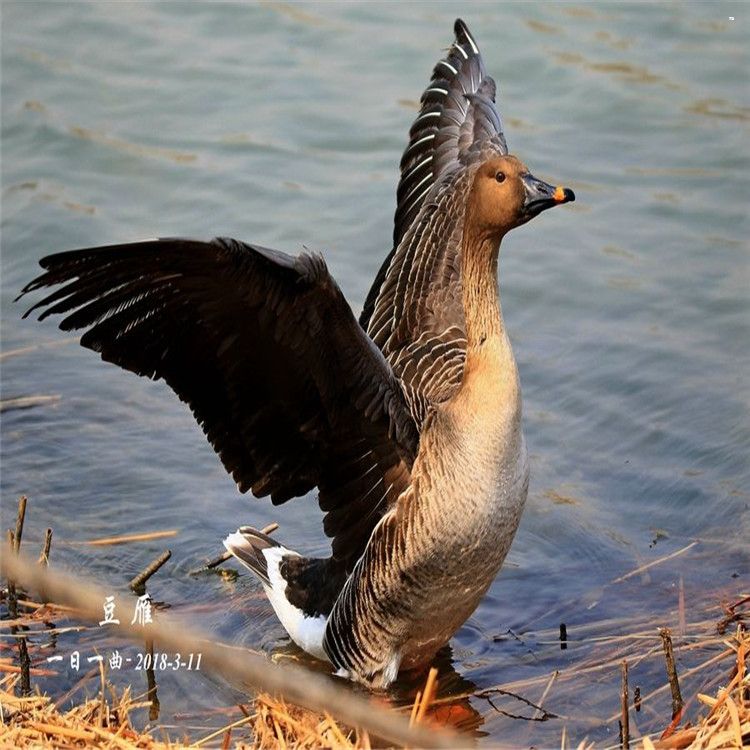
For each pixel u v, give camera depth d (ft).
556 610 38.22
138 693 33.71
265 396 33.35
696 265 54.65
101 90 67.51
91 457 45.80
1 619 36.73
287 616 37.06
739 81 65.26
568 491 43.98
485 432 32.22
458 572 33.27
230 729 30.17
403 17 72.18
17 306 54.34
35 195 59.82
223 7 74.33
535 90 65.51
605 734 31.81
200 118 65.21
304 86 66.95
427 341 37.24
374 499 35.24
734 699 30.35
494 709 33.50
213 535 42.27
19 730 28.71
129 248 28.19
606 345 50.62
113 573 39.93
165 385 50.42
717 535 41.39
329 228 57.26
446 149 42.01
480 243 32.81
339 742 29.12
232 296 30.53
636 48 68.13
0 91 67.21
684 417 46.88
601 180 59.52
